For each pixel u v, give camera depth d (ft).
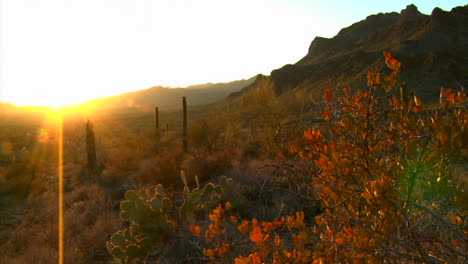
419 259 6.29
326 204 8.77
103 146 85.56
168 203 21.95
